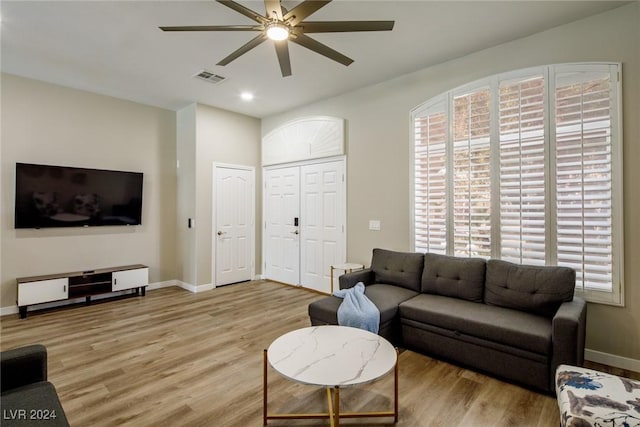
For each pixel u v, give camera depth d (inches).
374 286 135.6
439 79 139.6
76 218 168.2
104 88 169.9
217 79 156.9
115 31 114.7
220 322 142.1
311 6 77.0
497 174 122.7
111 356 109.7
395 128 154.0
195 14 104.7
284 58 102.2
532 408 81.4
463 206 131.5
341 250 177.8
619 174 100.4
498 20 107.7
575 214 107.3
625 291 100.2
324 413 79.4
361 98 167.5
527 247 116.3
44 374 65.2
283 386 92.0
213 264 200.5
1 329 133.2
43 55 132.8
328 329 89.4
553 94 111.2
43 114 160.4
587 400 58.6
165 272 205.0
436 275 125.4
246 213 218.2
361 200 167.9
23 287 145.9
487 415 79.0
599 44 104.0
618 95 100.5
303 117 195.8
